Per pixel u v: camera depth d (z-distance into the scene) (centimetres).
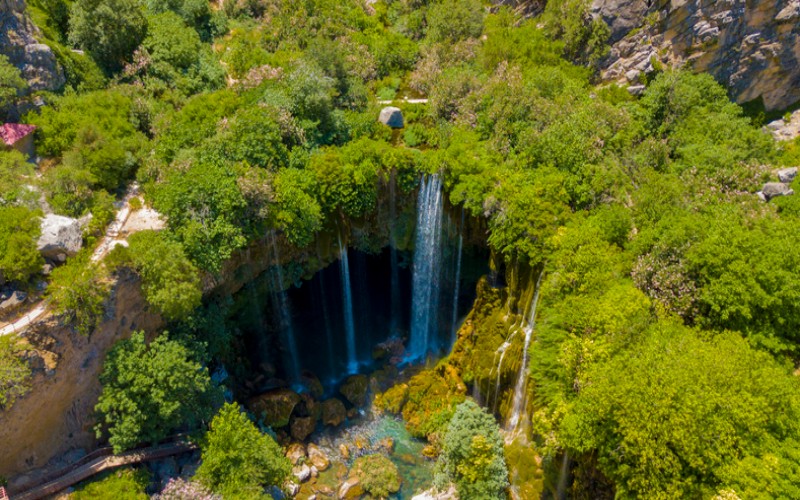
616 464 2362
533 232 3086
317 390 3753
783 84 3559
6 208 2856
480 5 4956
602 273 2786
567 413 2559
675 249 2744
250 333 3831
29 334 2530
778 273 2511
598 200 3231
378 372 3878
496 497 2912
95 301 2673
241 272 3456
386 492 3156
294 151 3641
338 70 4353
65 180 3116
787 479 2053
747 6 3472
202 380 2911
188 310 2920
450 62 4588
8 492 2538
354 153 3622
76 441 2816
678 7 3778
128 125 3672
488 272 3684
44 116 3491
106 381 2750
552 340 2775
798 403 2270
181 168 3309
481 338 3547
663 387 2211
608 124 3609
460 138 3781
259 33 4944
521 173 3431
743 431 2159
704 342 2458
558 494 2886
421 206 3794
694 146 3388
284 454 3297
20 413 2495
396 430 3553
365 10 5316
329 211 3572
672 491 2139
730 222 2759
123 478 2738
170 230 3081
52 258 2853
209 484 2680
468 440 2997
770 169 3164
